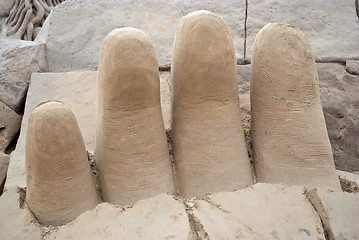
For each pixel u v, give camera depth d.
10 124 1.70
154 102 1.05
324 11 1.81
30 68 1.79
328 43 1.73
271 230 0.96
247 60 1.74
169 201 1.04
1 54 1.80
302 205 1.03
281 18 1.81
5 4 2.23
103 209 1.02
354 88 1.65
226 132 1.10
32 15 2.20
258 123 1.16
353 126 1.62
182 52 1.07
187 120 1.10
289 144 1.11
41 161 0.96
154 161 1.06
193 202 1.05
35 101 1.65
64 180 0.98
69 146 0.97
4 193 1.10
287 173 1.12
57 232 0.96
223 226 0.96
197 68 1.05
